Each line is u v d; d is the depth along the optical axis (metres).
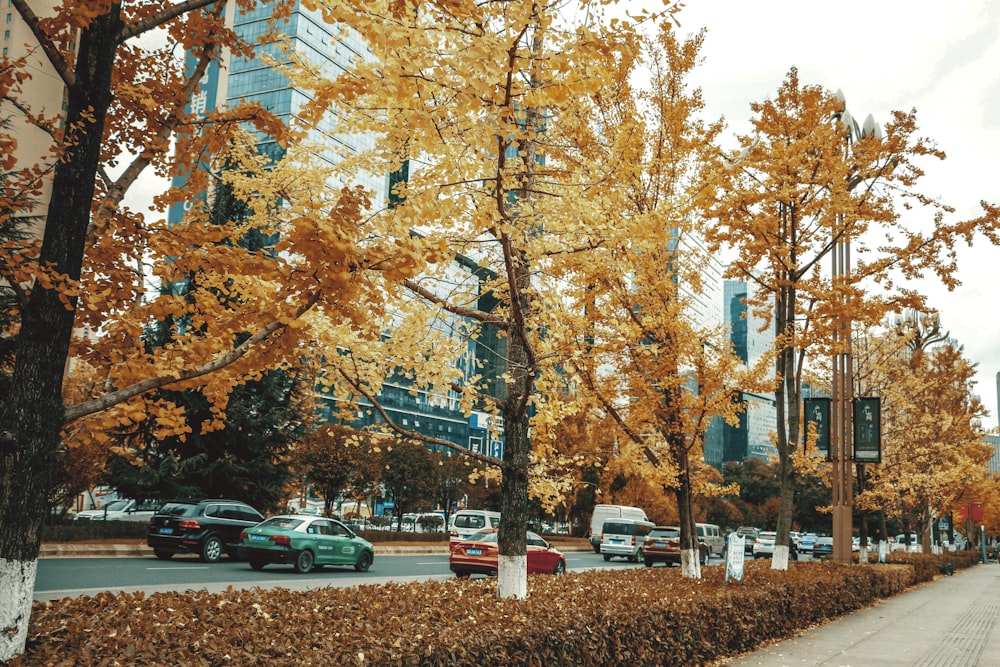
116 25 4.47
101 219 4.66
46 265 3.99
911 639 11.90
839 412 21.05
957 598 20.42
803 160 15.26
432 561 24.56
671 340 11.17
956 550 56.06
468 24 4.71
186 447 24.47
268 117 5.29
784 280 15.53
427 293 7.02
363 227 5.04
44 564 15.87
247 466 24.97
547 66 4.77
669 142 11.31
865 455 20.45
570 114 7.04
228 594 6.77
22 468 4.04
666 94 11.51
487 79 4.45
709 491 12.97
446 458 41.22
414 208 5.47
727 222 15.01
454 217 6.24
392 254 4.44
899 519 36.66
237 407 23.78
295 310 4.47
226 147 5.79
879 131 19.00
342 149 7.25
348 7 4.26
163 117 5.27
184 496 23.42
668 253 10.56
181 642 4.54
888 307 15.10
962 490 32.09
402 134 6.22
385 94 4.78
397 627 5.44
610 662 6.77
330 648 4.44
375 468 32.75
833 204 14.60
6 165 4.45
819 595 13.54
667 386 11.23
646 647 7.38
